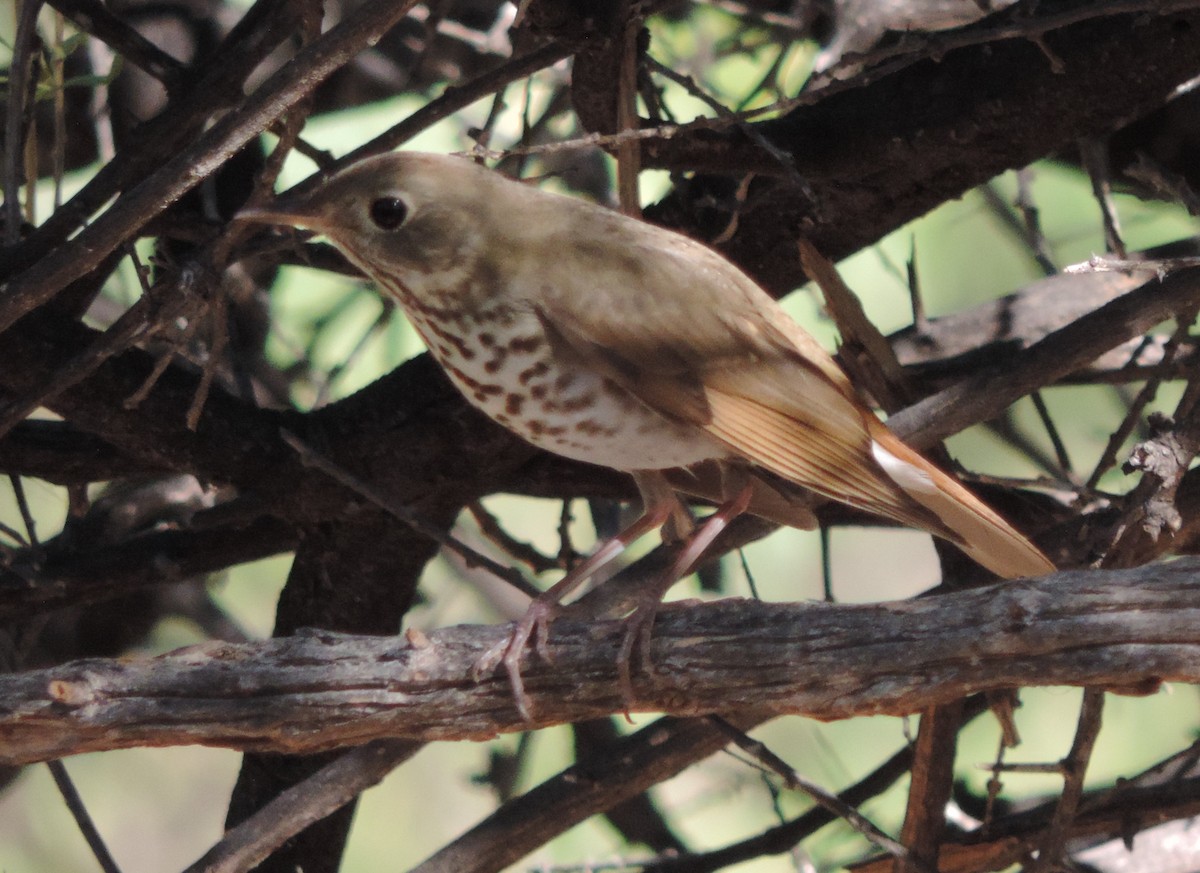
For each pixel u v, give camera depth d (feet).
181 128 29.58
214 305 26.73
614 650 24.03
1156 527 26.84
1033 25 26.89
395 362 44.29
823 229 33.71
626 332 27.27
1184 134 39.17
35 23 28.40
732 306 28.02
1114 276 38.78
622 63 29.58
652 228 28.76
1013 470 50.88
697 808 44.60
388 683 23.89
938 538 33.53
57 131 30.81
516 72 29.01
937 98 31.68
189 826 53.88
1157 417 28.73
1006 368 29.81
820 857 41.29
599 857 42.22
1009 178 48.42
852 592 56.95
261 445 33.42
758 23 41.65
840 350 32.30
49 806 52.95
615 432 27.91
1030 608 22.86
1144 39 29.94
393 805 52.65
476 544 47.67
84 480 34.94
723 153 31.68
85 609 45.16
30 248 28.86
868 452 28.25
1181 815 31.94
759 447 27.68
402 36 45.03
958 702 30.04
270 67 43.91
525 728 24.41
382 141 29.09
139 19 42.37
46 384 27.45
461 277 27.40
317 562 34.96
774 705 23.79
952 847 31.65
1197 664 22.67
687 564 27.66
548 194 28.58
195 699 23.43
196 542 36.37
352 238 27.78
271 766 34.63
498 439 33.55
